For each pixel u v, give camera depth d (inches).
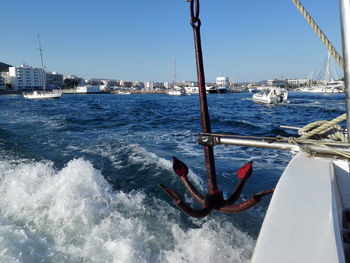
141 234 146.0
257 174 269.7
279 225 45.6
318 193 53.5
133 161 299.3
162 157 324.8
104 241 134.8
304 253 39.2
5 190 193.5
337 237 41.8
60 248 128.1
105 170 268.5
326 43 67.6
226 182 249.0
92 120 792.3
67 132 524.7
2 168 256.8
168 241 142.5
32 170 238.2
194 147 396.5
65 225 148.1
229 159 327.3
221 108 1440.7
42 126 609.0
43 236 136.9
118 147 378.9
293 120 867.4
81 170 233.0
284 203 51.3
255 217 176.9
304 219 46.4
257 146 69.7
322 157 72.3
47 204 171.2
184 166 57.5
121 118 873.5
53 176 224.2
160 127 645.3
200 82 54.2
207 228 158.7
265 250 40.7
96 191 198.5
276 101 1776.6
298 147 70.7
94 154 335.9
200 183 238.1
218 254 135.1
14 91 5807.1
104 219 158.1
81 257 121.8
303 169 64.5
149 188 221.1
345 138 84.4
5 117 845.8
